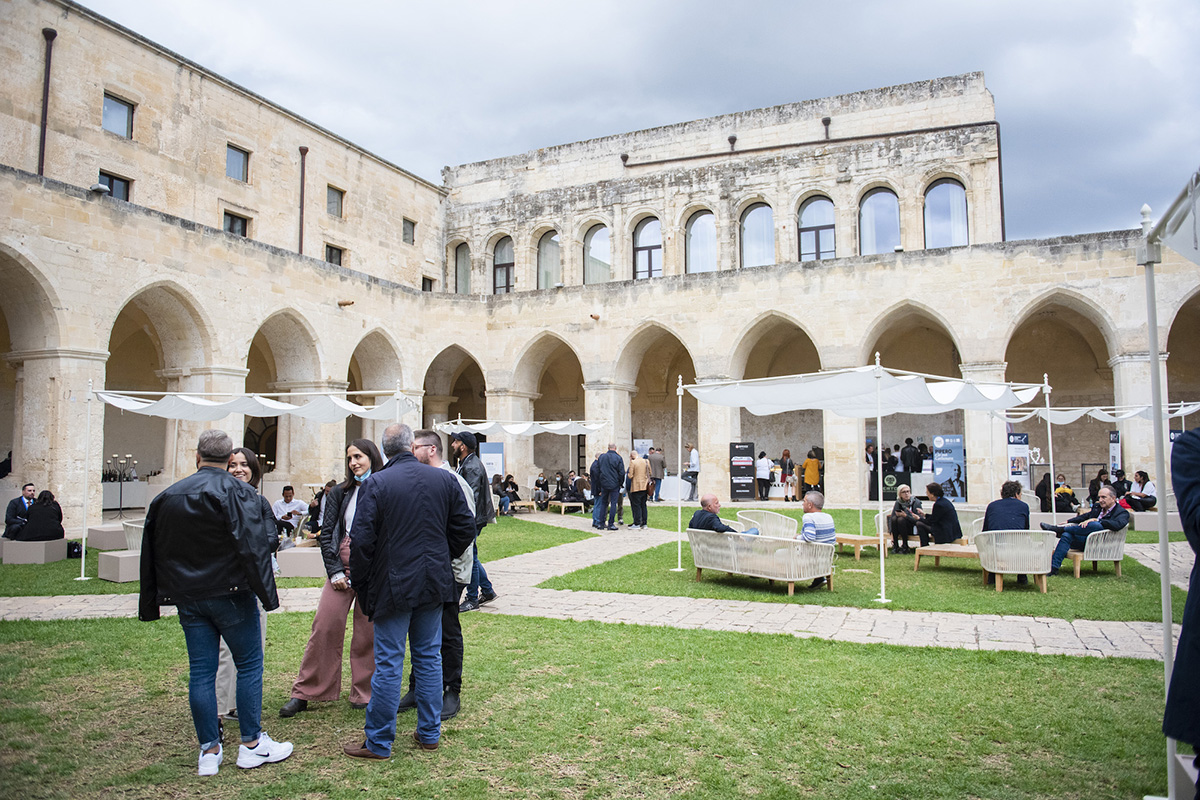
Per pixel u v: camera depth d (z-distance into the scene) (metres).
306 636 7.45
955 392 11.79
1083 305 20.83
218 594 4.23
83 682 6.01
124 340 24.69
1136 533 15.27
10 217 15.18
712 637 7.24
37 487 15.91
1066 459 25.38
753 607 8.73
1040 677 5.91
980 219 24.05
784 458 25.69
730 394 11.83
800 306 23.30
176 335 19.56
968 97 25.88
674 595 9.45
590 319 25.95
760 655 6.59
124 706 5.47
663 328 25.28
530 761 4.46
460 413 34.31
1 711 5.35
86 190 16.53
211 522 4.23
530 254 30.22
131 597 9.60
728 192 27.12
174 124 21.84
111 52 20.28
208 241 19.22
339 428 23.16
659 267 28.39
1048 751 4.55
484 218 31.17
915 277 22.06
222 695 5.18
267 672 6.25
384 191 29.05
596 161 30.69
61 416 15.94
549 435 33.00
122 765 4.45
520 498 24.48
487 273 31.16
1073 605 8.65
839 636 7.34
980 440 21.20
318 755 4.59
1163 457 3.94
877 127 26.94
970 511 15.47
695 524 10.67
